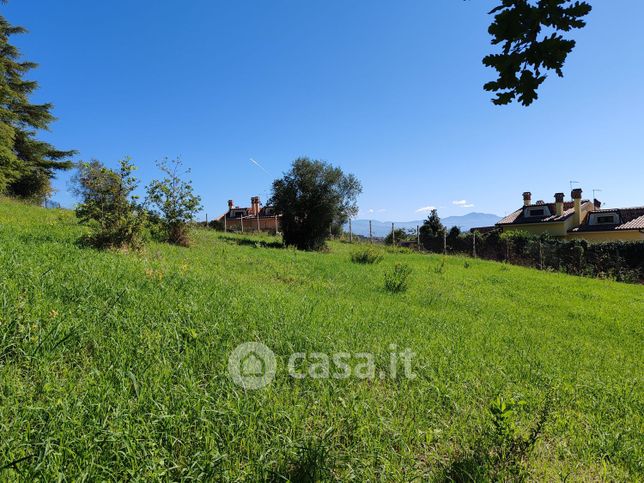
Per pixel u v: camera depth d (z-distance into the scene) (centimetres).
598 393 407
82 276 447
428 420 299
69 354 296
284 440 241
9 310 321
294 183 1941
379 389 342
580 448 292
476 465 249
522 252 2230
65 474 188
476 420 303
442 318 670
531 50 209
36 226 889
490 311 828
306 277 907
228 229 3184
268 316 458
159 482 195
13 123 2669
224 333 382
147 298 429
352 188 2972
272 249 1549
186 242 1155
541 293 1181
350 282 925
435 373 388
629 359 579
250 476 212
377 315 598
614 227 2958
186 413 250
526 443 252
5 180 2028
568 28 201
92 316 353
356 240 3038
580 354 566
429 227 3095
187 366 311
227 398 277
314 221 1942
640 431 331
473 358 455
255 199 4425
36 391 244
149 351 318
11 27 2727
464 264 1761
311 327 453
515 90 217
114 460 206
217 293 509
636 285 1658
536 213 3431
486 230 3653
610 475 263
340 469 233
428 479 235
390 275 978
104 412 235
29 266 442
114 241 749
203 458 217
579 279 1641
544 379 421
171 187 1133
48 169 2998
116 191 770
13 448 196
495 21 208
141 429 227
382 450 251
